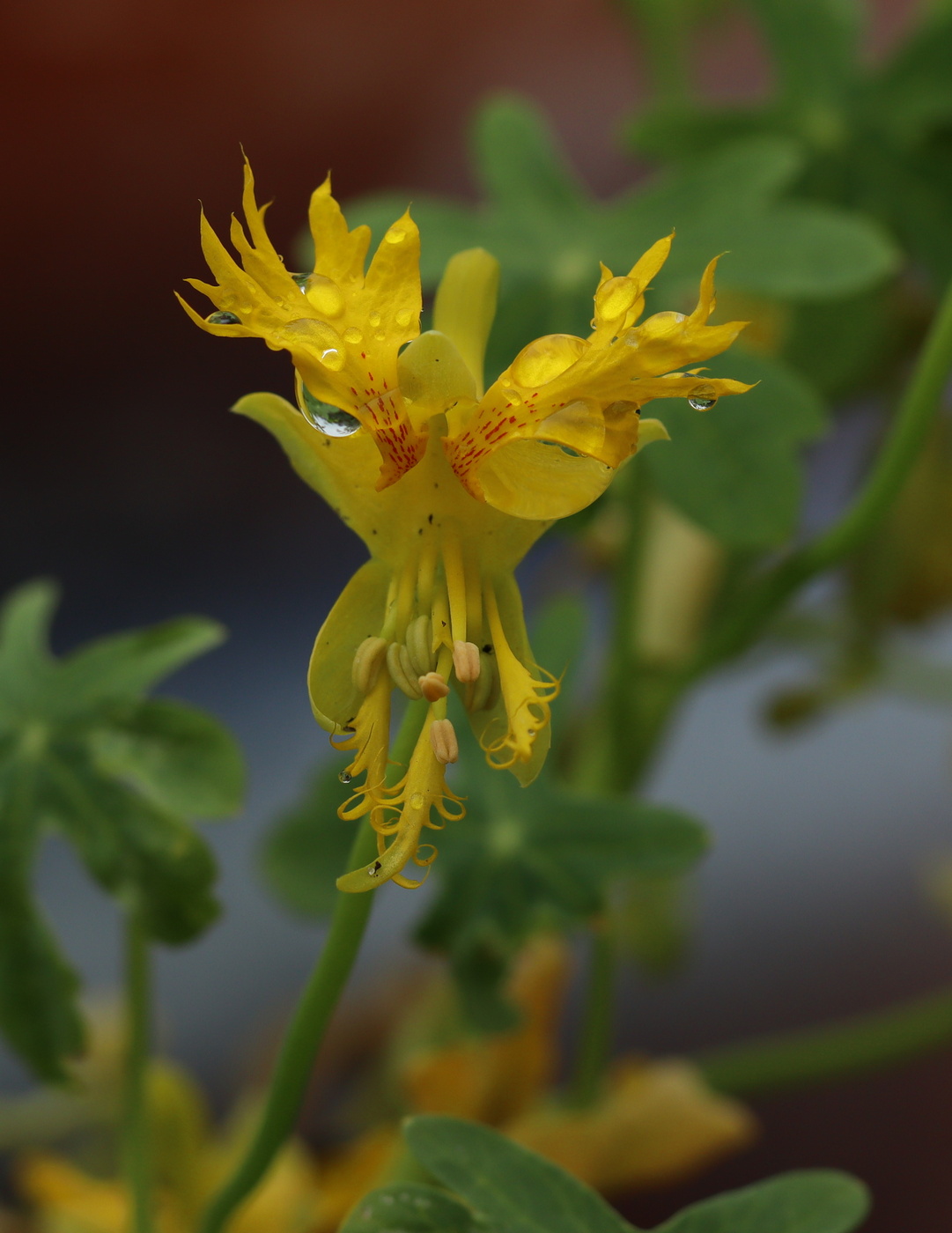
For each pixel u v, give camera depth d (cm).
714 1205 19
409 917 37
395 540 18
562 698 23
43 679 21
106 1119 26
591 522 22
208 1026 35
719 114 25
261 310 18
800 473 21
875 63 26
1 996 21
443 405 18
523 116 25
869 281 22
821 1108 37
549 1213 19
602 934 23
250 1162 19
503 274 23
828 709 30
